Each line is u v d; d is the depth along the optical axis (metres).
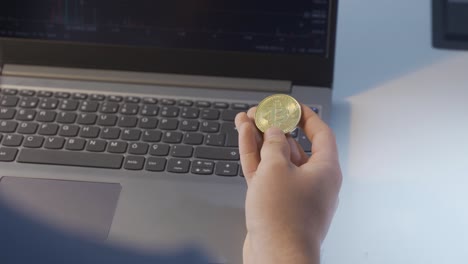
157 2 0.67
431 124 0.67
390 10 0.78
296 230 0.49
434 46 0.74
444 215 0.61
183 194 0.61
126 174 0.63
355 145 0.66
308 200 0.50
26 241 0.59
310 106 0.67
